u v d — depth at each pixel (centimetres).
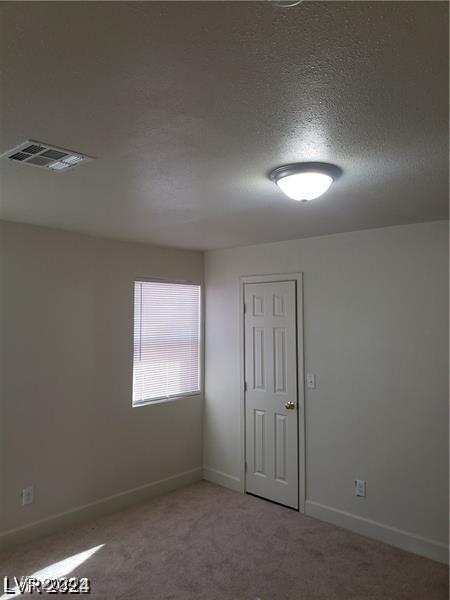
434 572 291
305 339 387
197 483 455
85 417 370
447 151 180
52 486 346
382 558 308
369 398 346
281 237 386
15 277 328
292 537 338
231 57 115
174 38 106
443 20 100
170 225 334
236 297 443
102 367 383
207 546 324
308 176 195
